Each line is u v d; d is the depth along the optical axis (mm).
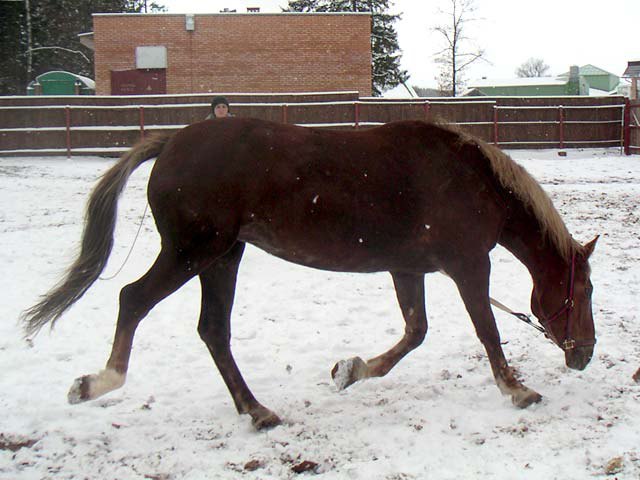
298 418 4383
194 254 4039
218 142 4125
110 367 3975
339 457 3842
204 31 29562
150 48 29516
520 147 25859
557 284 4648
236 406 4316
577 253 4641
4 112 23500
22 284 7602
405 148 4375
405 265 4477
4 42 35719
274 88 30016
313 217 4156
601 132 26094
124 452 3953
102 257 4234
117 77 29703
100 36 29516
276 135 4207
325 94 24422
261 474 3682
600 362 5219
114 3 49312
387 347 5773
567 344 4664
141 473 3729
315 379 5090
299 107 24172
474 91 52438
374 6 47531
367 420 4324
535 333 6000
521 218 4625
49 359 5488
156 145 4348
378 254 4352
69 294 4172
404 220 4293
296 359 5527
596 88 72062
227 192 4047
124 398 4730
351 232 4223
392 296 7273
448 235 4363
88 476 3701
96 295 7281
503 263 8594
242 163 4078
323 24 29891
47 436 4141
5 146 23578
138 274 8102
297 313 6723
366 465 3697
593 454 3713
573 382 4844
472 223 4383
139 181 16766
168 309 6824
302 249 4254
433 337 5934
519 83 55969
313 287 7621
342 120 24422
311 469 3717
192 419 4398
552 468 3609
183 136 4223
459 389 4820
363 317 6598
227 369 4332
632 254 8719
